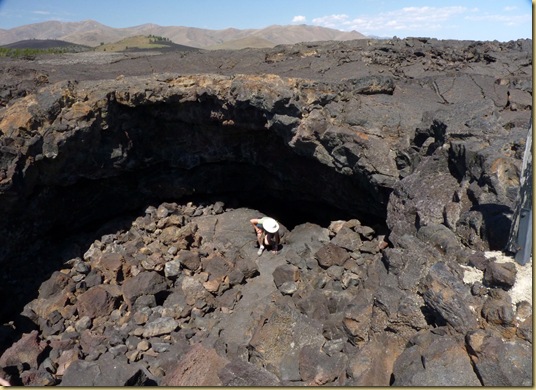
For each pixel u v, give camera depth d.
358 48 21.33
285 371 8.03
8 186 12.37
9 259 13.69
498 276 6.42
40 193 14.23
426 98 15.22
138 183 17.39
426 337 6.52
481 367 5.62
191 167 17.36
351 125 13.79
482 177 8.83
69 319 12.13
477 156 9.14
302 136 14.19
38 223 14.51
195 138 16.70
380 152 12.95
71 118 13.67
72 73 17.67
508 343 5.76
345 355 7.79
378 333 7.47
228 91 14.63
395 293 7.43
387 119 13.52
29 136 13.13
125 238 15.77
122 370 8.15
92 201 16.36
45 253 14.67
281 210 19.20
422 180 10.35
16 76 16.91
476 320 6.26
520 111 13.38
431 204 9.52
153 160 16.91
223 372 7.70
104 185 16.45
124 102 14.52
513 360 5.56
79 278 13.59
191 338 11.16
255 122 15.09
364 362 6.97
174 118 15.92
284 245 15.59
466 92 15.24
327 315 10.02
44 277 13.72
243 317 11.75
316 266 12.98
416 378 5.83
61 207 15.27
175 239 14.87
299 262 13.44
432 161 10.45
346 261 12.45
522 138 9.19
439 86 15.88
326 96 14.22
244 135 16.45
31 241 14.47
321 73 18.06
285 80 14.46
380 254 12.28
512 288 6.37
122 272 13.67
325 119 14.06
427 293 6.73
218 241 15.73
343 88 14.88
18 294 13.21
